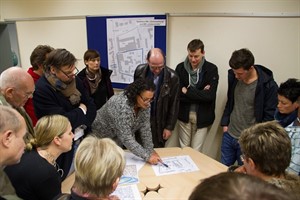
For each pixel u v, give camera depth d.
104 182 1.04
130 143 1.92
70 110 1.90
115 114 1.93
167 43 3.01
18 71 1.53
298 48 2.54
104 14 3.28
